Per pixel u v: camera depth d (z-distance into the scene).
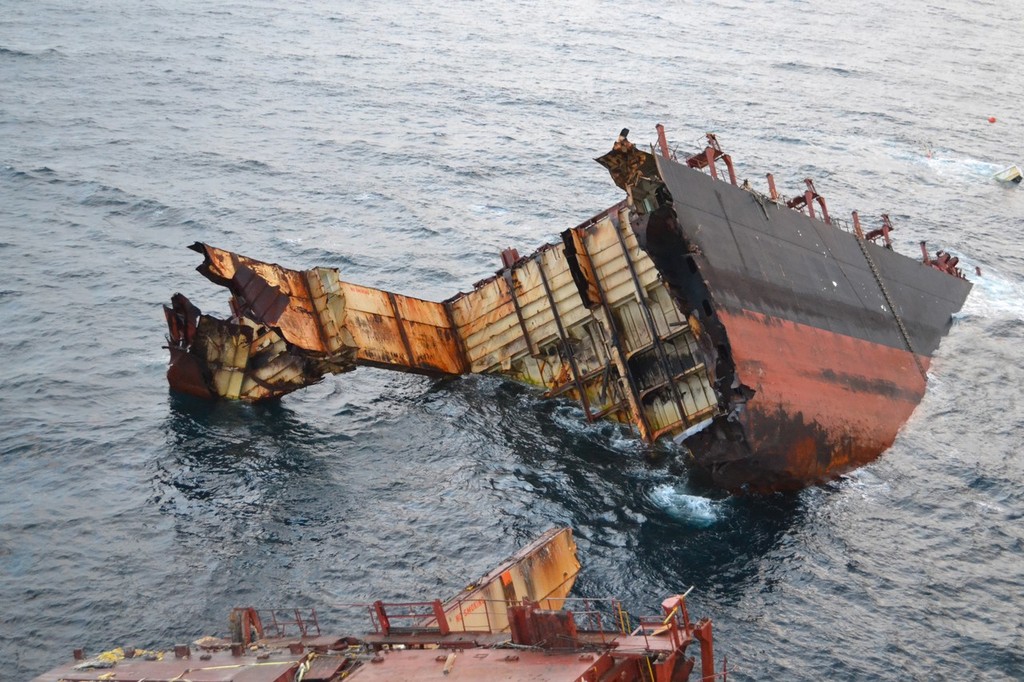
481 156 95.38
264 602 40.12
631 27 151.88
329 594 40.47
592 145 100.81
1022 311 70.38
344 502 46.97
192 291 68.31
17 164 86.31
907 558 43.03
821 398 50.16
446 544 43.53
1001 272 77.62
